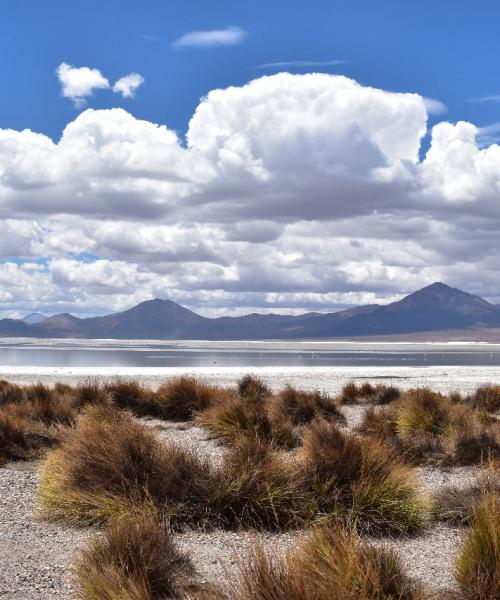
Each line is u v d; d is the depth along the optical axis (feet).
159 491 27.12
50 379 124.77
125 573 18.40
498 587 17.44
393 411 53.57
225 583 19.27
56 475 29.35
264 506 26.58
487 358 366.43
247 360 289.53
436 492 29.58
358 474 28.12
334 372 165.48
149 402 62.90
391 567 18.06
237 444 31.42
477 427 45.85
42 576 20.17
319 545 18.62
